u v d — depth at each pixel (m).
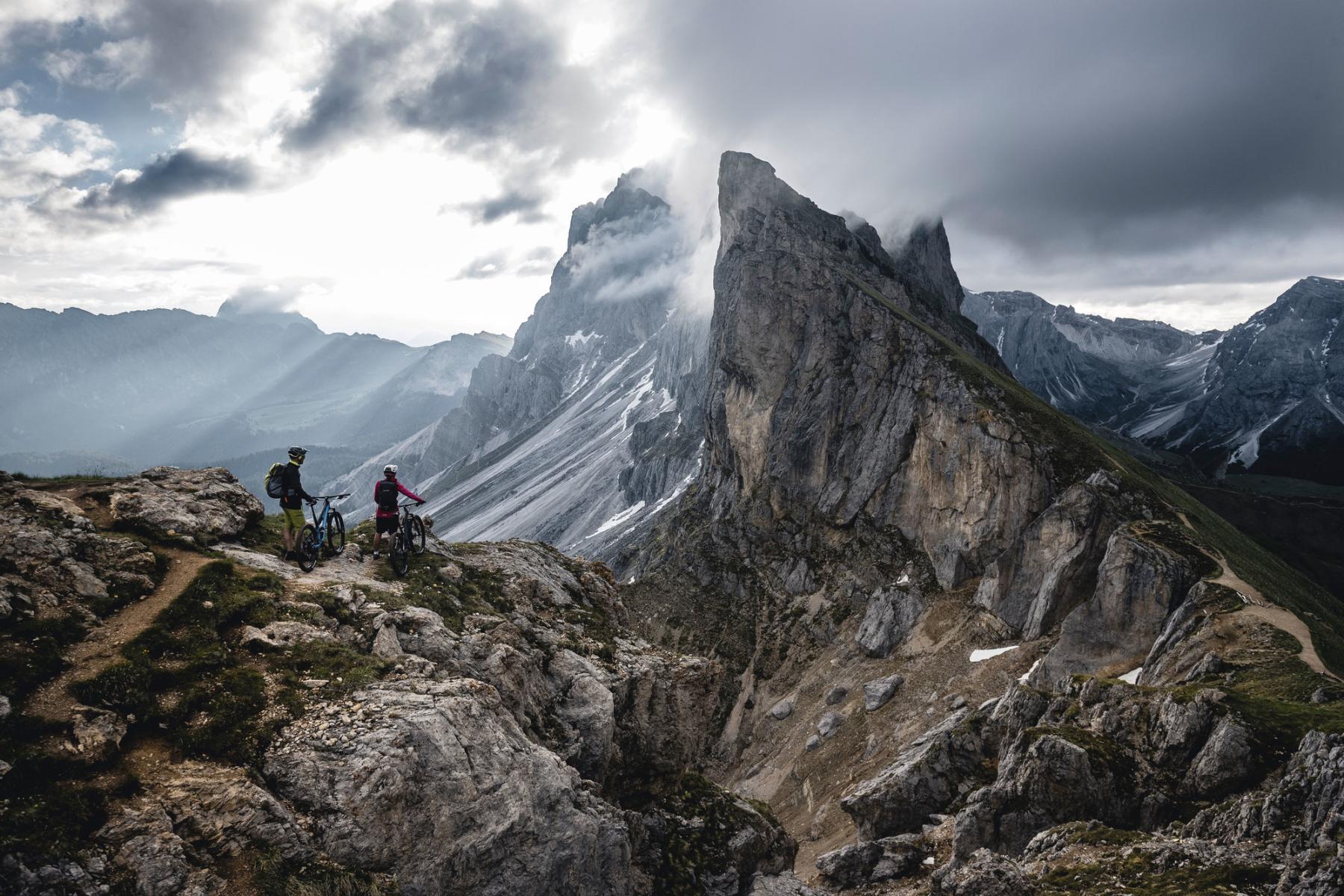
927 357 126.62
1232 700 33.62
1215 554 69.88
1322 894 18.55
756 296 154.50
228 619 16.48
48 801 11.04
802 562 129.88
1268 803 25.81
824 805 73.94
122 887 10.78
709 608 132.62
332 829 13.20
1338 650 49.09
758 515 142.62
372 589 20.75
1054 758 34.66
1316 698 36.81
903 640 100.19
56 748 11.78
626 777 24.16
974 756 50.31
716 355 177.50
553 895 16.27
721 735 106.81
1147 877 24.81
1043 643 81.19
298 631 17.09
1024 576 88.56
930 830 45.47
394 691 16.02
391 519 23.02
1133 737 36.19
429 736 14.98
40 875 10.28
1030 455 102.81
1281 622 52.28
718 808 25.64
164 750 13.02
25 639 13.41
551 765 17.33
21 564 14.98
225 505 22.00
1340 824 21.66
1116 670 66.12
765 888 24.02
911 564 113.00
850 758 80.94
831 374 142.88
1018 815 35.09
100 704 12.91
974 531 105.25
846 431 136.75
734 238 177.25
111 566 16.36
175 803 12.09
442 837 14.42
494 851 15.23
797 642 116.31
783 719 100.94
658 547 180.62
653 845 23.58
